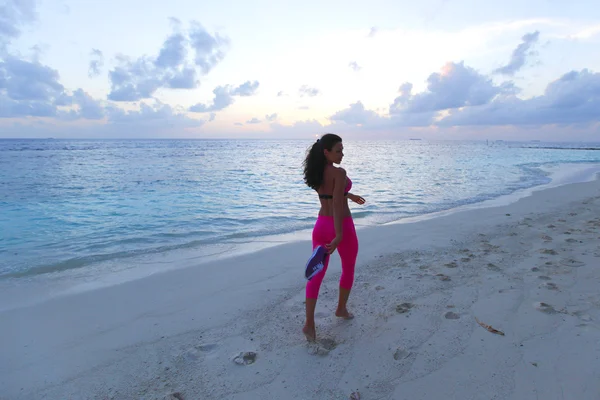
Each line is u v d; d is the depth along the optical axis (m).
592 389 2.27
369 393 2.38
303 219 9.27
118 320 3.64
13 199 12.35
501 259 5.01
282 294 4.18
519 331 3.02
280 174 21.89
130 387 2.55
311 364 2.74
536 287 3.92
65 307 3.98
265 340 3.13
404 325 3.25
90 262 5.75
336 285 4.38
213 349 3.03
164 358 2.91
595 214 8.12
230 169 25.73
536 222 7.40
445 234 6.69
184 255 6.07
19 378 2.69
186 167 27.58
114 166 28.08
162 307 3.93
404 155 47.75
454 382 2.43
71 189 14.85
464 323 3.22
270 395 2.40
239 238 7.29
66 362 2.89
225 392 2.45
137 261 5.77
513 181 16.75
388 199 11.93
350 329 3.25
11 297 4.32
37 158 38.84
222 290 4.37
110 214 9.91
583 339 2.83
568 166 26.66
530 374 2.46
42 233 7.83
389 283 4.31
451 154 51.22
